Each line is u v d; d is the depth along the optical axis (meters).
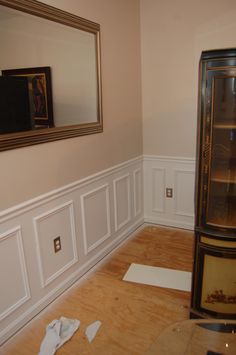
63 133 2.06
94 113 2.38
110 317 1.98
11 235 1.75
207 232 1.75
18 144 1.72
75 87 2.13
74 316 2.00
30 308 1.96
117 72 2.63
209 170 1.73
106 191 2.66
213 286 1.81
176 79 2.89
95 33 2.26
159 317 1.97
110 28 2.46
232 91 1.67
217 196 1.80
